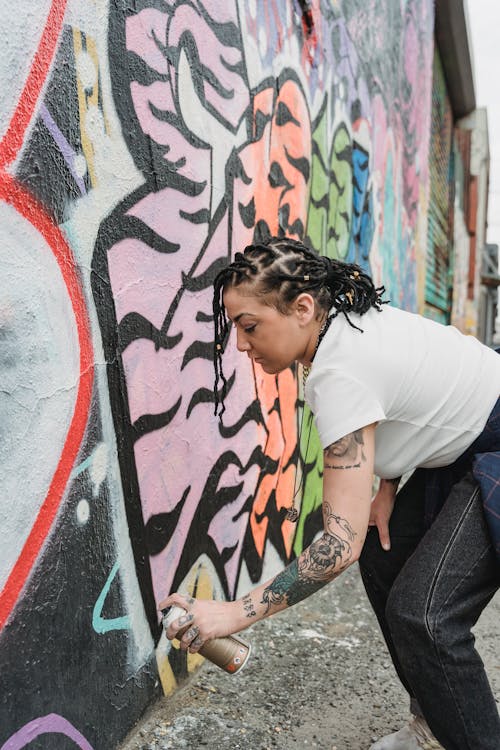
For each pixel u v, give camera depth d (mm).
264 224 2650
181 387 2016
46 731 1445
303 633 2586
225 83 2244
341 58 3705
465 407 1552
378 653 2451
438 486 1663
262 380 2656
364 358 1428
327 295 1487
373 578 1785
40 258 1375
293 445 3035
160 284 1871
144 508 1832
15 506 1319
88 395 1556
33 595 1388
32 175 1342
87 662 1593
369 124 4445
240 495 2479
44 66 1364
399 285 5879
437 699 1458
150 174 1793
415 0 6250
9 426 1294
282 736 1905
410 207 6367
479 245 14195
